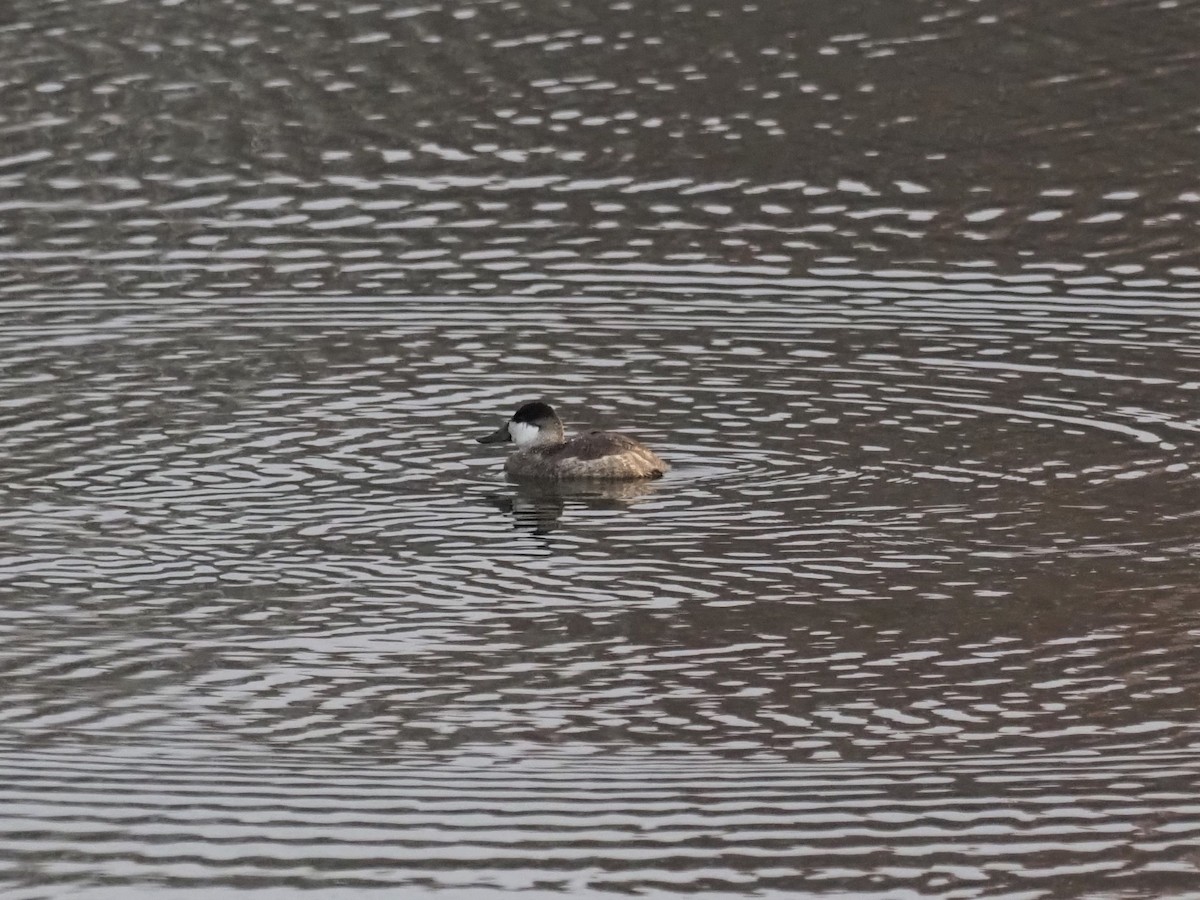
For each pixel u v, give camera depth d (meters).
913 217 27.23
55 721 15.89
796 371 23.25
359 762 15.28
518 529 19.45
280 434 21.72
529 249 26.72
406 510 19.91
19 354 23.94
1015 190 27.81
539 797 14.76
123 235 27.34
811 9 33.00
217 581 18.33
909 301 25.05
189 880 13.86
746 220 27.30
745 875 13.80
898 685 16.28
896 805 14.56
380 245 26.94
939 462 20.73
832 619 17.44
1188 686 16.11
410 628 17.44
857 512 19.61
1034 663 16.56
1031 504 19.64
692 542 19.06
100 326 24.78
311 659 16.91
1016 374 23.00
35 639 17.22
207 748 15.50
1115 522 19.17
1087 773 14.91
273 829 14.42
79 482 20.42
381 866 13.98
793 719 15.80
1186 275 25.53
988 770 14.99
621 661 16.78
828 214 27.39
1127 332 24.08
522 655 16.92
